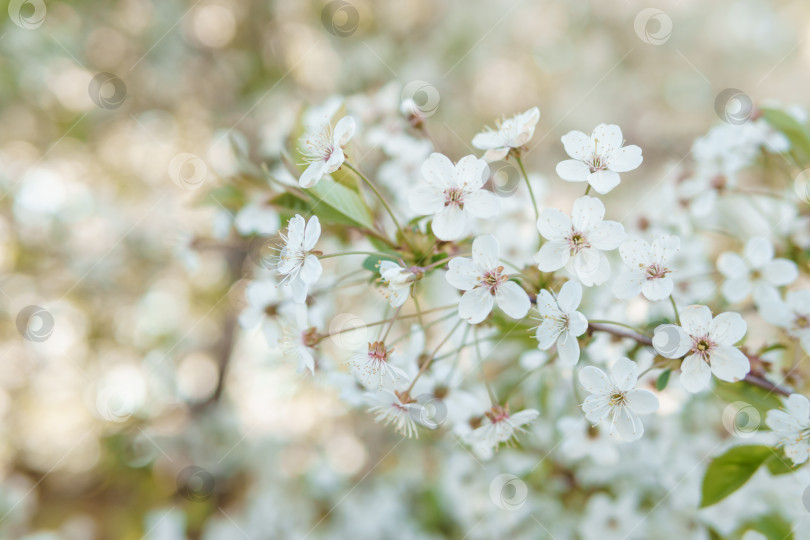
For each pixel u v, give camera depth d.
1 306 0.89
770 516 0.44
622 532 0.48
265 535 0.73
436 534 0.63
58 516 0.93
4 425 0.98
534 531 0.51
